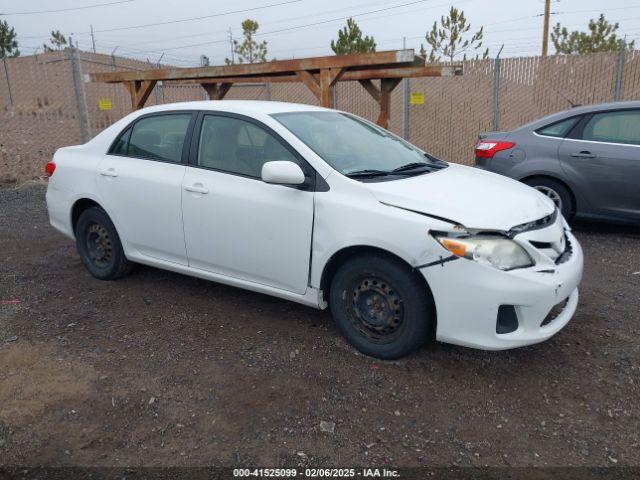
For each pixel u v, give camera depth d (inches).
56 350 148.3
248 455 107.1
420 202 131.3
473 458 106.0
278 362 141.1
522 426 115.4
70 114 456.8
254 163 155.9
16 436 112.9
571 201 258.4
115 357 144.6
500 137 273.1
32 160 453.7
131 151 185.9
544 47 1067.9
